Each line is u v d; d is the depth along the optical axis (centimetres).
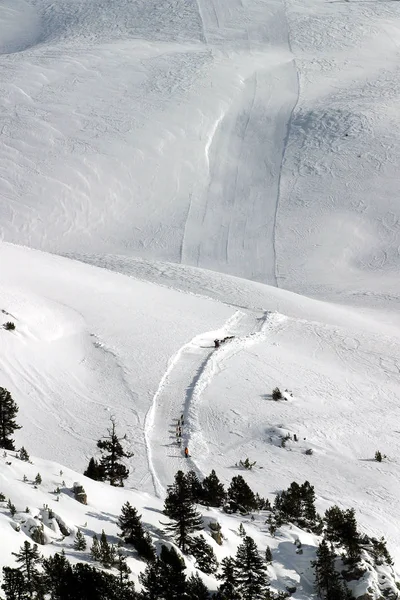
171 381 7606
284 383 7706
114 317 9231
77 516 3731
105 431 6481
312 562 3881
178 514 3788
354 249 16825
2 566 2892
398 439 6694
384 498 5556
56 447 6128
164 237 17775
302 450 6328
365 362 8669
